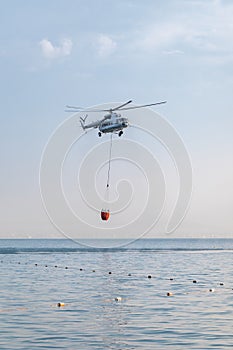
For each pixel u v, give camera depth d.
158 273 68.69
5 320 31.98
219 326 30.06
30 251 151.50
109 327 29.92
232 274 67.19
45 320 32.00
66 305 38.25
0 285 52.53
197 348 25.03
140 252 146.50
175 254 133.62
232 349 24.81
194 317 33.09
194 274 67.12
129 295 44.41
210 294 45.34
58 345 25.67
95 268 78.31
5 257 112.69
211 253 142.38
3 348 25.03
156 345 25.72
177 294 45.22
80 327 29.92
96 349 24.95
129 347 25.36
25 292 46.19
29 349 24.86
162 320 32.03
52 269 76.00
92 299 41.62
